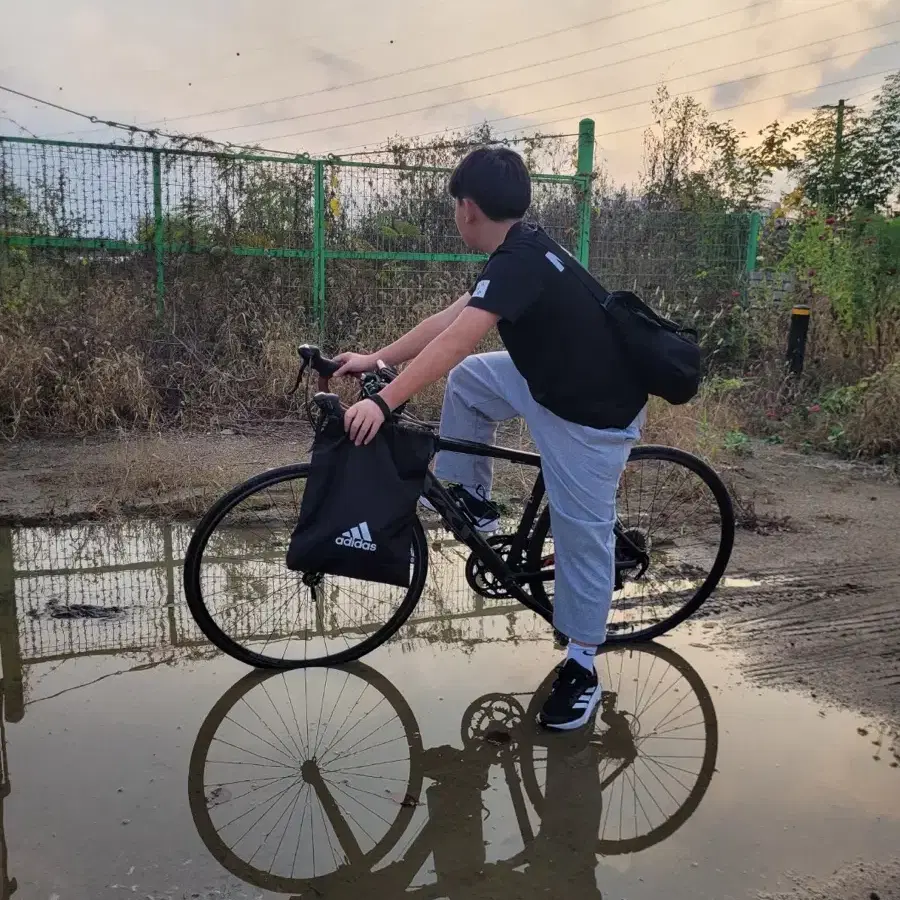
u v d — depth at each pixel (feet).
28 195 21.52
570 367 7.95
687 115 32.91
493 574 9.68
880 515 15.37
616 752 8.19
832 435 20.76
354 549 8.04
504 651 10.21
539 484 9.52
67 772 7.59
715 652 10.14
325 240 24.20
